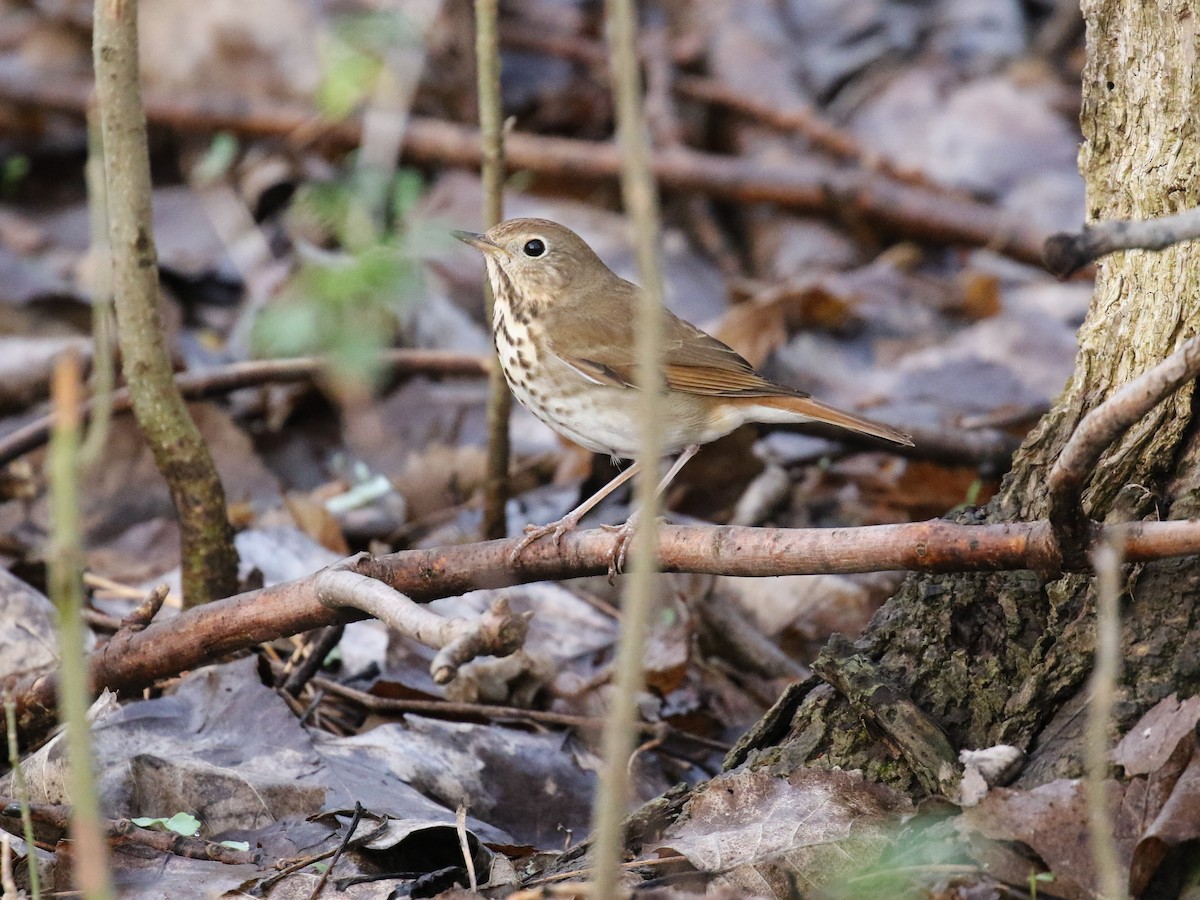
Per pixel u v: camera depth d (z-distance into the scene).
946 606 7.46
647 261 4.93
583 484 13.83
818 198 18.83
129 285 9.52
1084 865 6.26
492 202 11.72
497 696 10.76
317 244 17.66
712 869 6.84
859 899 6.49
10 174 19.22
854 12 22.97
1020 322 16.92
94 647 10.05
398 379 15.34
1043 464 7.94
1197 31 7.52
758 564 7.39
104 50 9.13
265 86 20.45
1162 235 5.72
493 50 11.30
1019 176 19.75
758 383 10.45
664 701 11.07
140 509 13.51
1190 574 6.86
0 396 14.82
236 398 15.41
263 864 7.54
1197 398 7.30
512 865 7.66
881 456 14.60
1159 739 6.45
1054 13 23.53
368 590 7.54
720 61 21.56
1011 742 7.03
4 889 7.04
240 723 8.88
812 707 7.61
